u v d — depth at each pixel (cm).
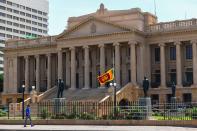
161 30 7938
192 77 7794
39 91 9362
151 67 8212
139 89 7700
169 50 8125
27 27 17512
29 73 9806
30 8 17750
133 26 8019
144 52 8075
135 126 4159
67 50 8694
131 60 7719
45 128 4041
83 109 5053
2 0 16375
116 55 7850
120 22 8200
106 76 6209
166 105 4891
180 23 7775
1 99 10494
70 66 8656
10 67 9981
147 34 8062
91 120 4531
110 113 4675
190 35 7631
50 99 7544
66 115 4853
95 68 8488
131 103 5100
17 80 9862
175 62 8012
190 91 7512
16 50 9850
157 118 4647
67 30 8431
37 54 9506
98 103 5069
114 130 3612
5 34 16400
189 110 4434
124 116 4541
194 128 3806
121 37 7825
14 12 16912
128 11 8131
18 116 6088
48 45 9262
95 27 8175
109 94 6738
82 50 8719
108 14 8381
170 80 8044
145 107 4569
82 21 8269
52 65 9431
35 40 9625
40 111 5459
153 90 7881
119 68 7825
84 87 8219
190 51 7888
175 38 7794
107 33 7938
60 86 6056
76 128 3959
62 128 4000
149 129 3691
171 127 3959
